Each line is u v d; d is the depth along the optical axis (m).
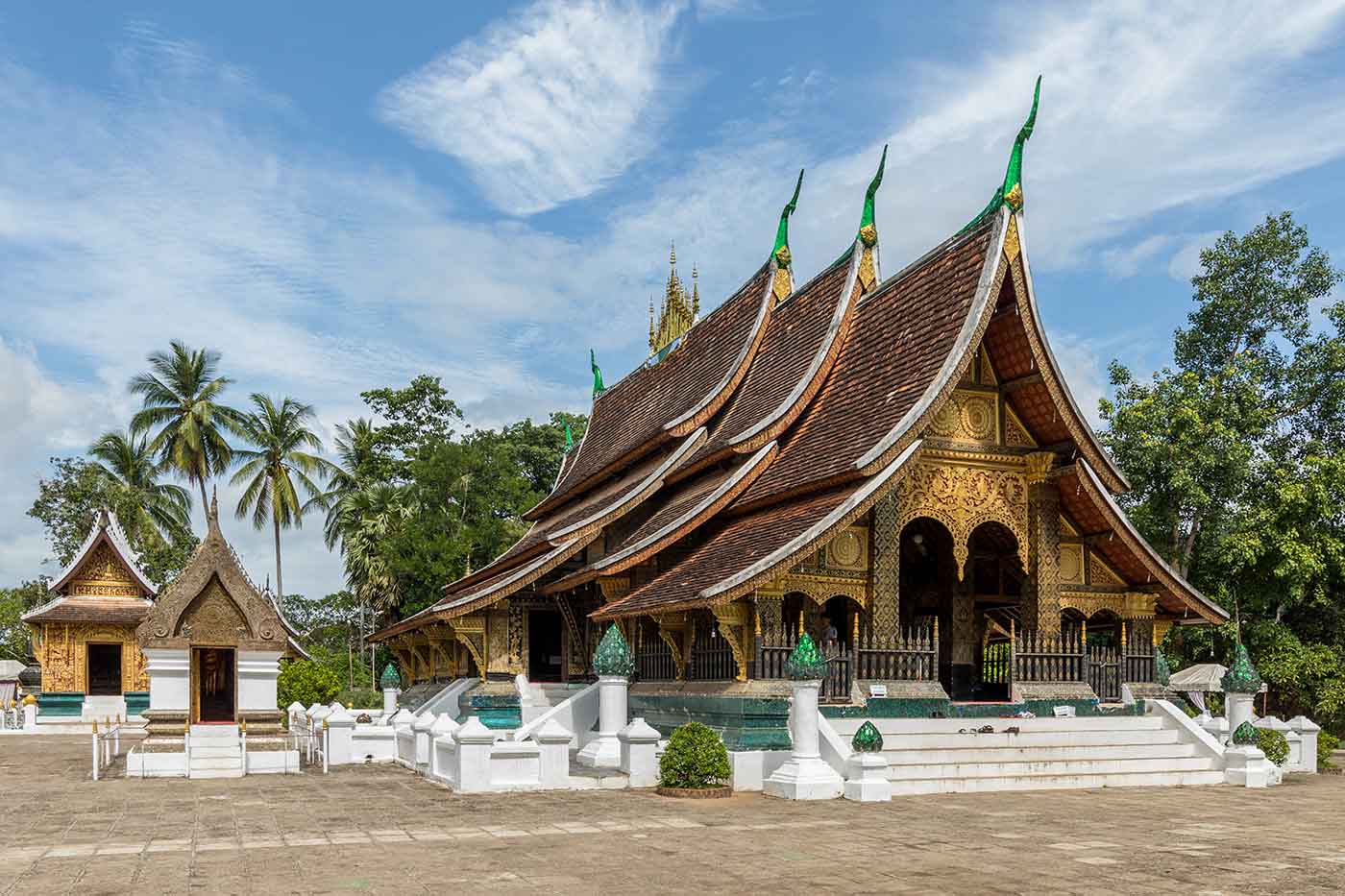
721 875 9.05
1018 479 18.41
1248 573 30.67
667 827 11.74
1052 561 18.11
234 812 13.02
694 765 14.42
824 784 14.23
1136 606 18.89
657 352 30.22
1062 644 17.95
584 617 23.34
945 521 17.77
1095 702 17.89
